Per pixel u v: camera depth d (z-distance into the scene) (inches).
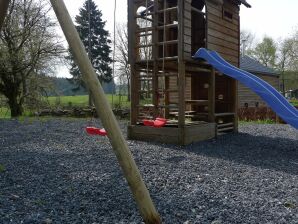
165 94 408.5
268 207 135.6
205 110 425.1
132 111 340.2
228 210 131.0
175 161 231.0
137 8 336.5
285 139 355.3
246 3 397.1
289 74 1771.7
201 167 213.0
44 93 864.9
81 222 117.5
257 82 281.3
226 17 372.2
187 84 472.7
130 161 86.4
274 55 1974.7
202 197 148.2
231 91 405.1
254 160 240.8
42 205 135.5
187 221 118.5
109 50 1405.0
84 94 1544.0
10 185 167.3
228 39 377.4
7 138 348.2
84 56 85.2
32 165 215.2
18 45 774.5
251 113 707.4
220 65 300.8
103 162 225.1
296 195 153.7
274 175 194.2
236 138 358.6
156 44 321.1
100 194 151.1
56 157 243.9
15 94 799.7
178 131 304.0
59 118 640.4
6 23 729.6
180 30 301.9
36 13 788.0
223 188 163.9
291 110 275.1
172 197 147.9
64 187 163.0
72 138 348.8
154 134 320.5
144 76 338.3
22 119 598.5
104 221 118.4
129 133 337.1
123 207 133.3
